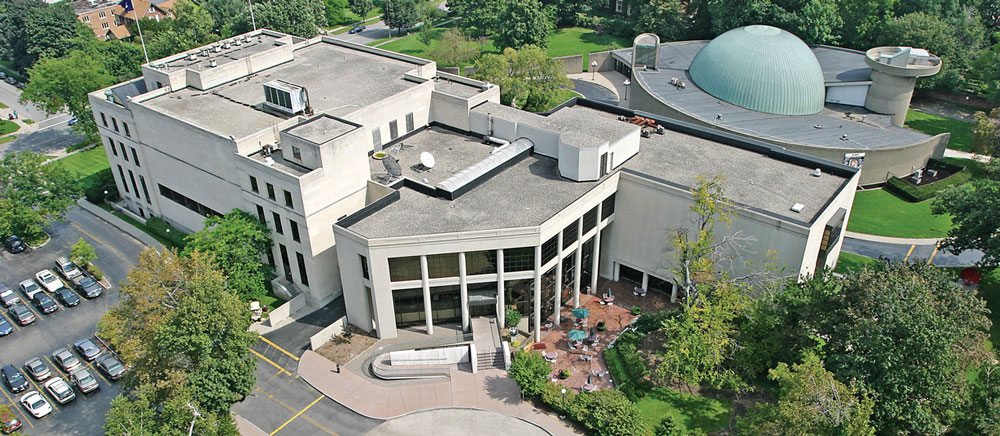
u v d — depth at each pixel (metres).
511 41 159.38
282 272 88.25
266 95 93.69
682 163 85.31
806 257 71.75
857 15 149.75
